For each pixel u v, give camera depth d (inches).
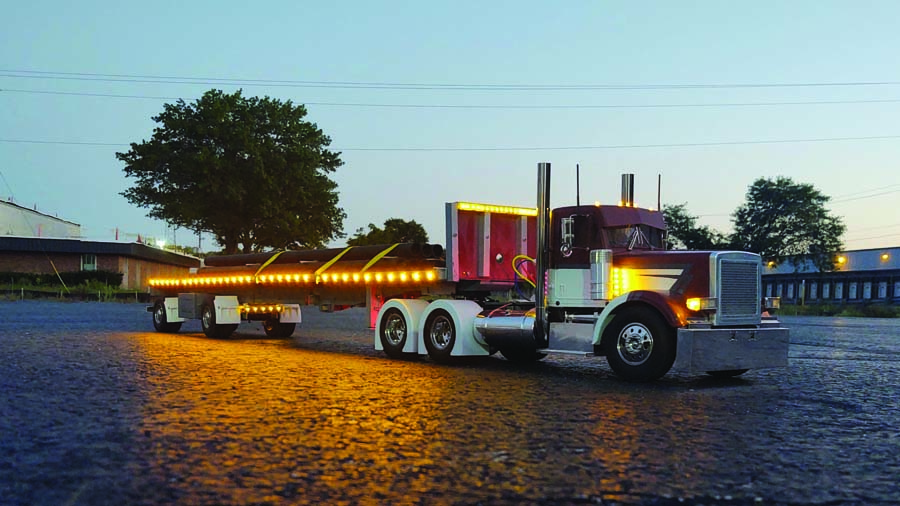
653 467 252.2
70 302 1948.8
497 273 591.5
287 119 2278.5
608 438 296.4
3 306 1552.7
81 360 545.3
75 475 232.7
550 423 325.4
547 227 513.3
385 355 638.5
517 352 601.3
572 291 508.4
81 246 2420.0
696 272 463.5
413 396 396.5
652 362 459.5
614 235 502.9
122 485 222.7
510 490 222.8
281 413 337.7
